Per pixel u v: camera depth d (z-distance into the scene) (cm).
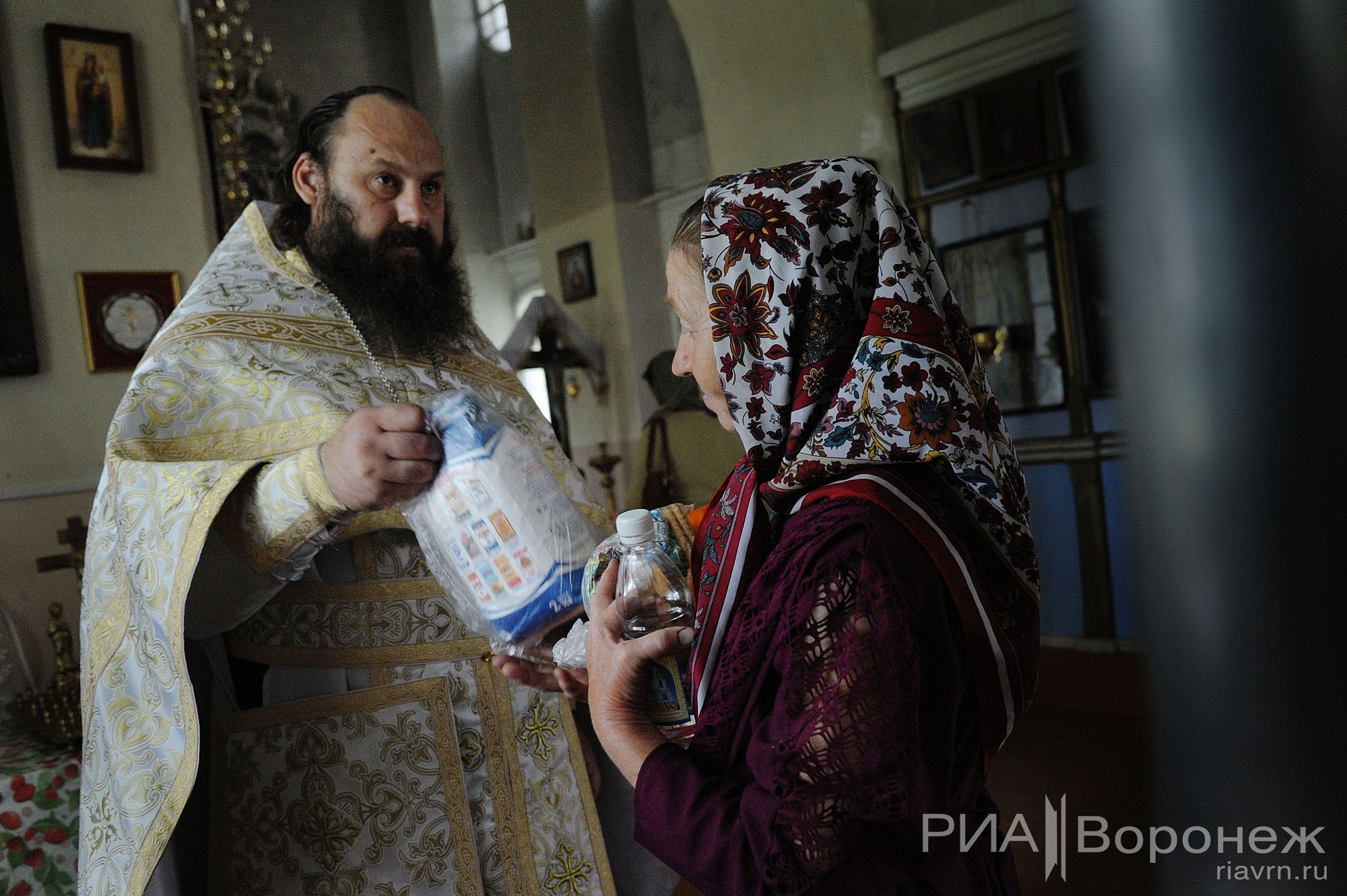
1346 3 16
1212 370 17
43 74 320
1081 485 492
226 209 400
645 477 563
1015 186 514
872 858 77
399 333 191
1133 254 19
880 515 85
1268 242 17
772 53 609
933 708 82
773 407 95
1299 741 17
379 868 166
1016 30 489
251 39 410
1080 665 459
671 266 103
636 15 922
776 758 80
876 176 94
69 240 321
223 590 164
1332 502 16
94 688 159
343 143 190
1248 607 17
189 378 177
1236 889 18
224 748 164
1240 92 17
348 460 140
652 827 88
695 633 97
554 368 823
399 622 176
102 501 168
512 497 135
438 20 1180
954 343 96
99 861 155
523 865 180
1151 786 19
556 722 190
